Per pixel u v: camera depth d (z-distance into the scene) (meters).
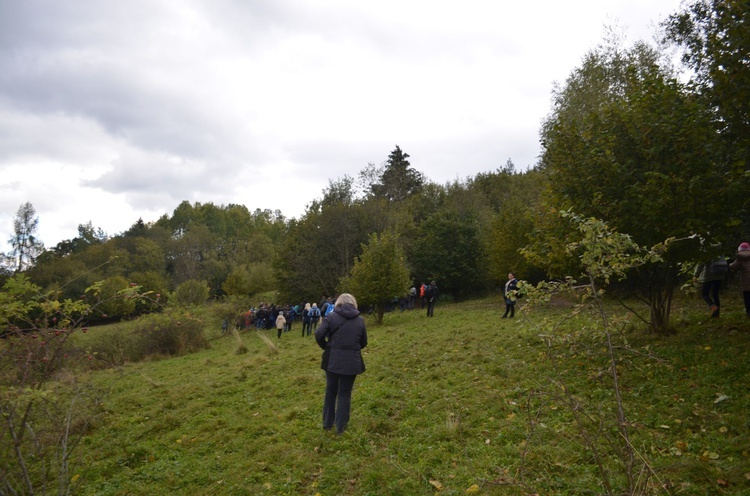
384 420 6.82
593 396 6.57
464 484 4.64
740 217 9.07
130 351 20.38
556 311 13.97
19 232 51.09
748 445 4.59
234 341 23.45
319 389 9.24
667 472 4.31
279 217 108.88
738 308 10.95
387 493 4.71
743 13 6.94
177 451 6.76
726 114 7.90
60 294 4.90
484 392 7.40
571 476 4.48
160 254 65.88
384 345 14.01
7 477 4.45
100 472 6.16
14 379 4.09
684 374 6.79
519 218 26.03
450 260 34.09
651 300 9.37
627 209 8.27
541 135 23.22
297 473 5.46
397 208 42.41
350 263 36.81
